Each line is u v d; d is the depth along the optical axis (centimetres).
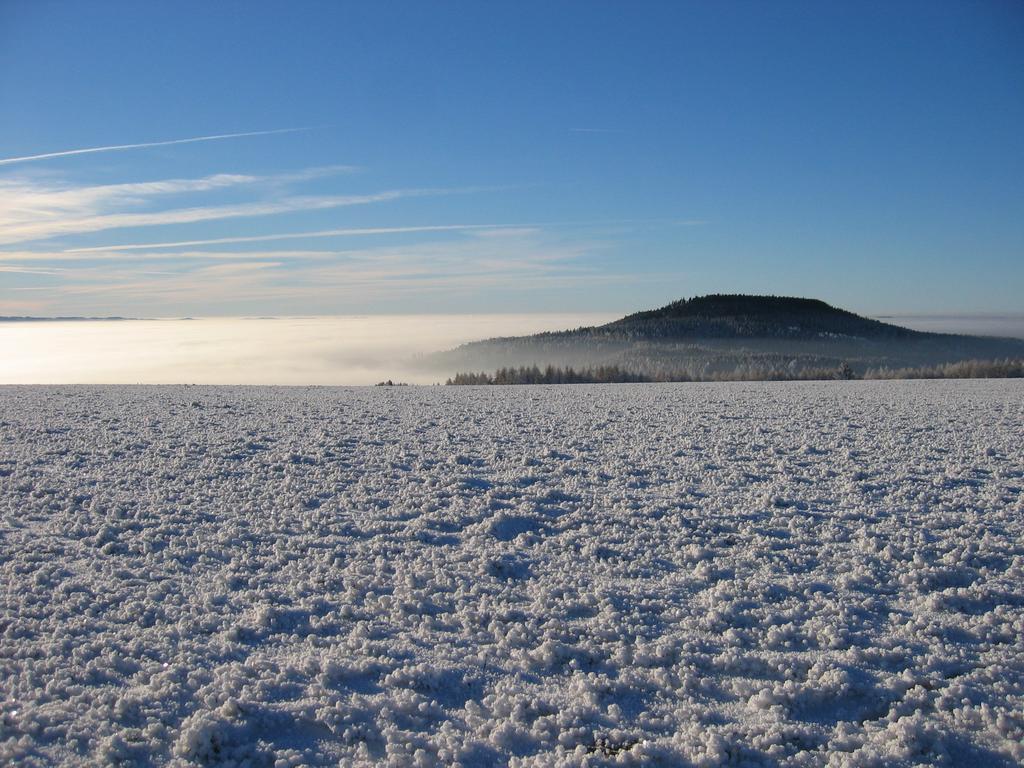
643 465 979
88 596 509
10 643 435
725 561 599
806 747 356
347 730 355
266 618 476
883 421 1432
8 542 621
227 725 357
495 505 765
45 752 333
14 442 1117
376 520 710
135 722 360
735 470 945
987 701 388
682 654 435
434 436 1231
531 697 394
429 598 516
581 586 545
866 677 412
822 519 718
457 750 342
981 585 537
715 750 341
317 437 1203
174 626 467
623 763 335
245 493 812
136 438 1166
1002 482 868
